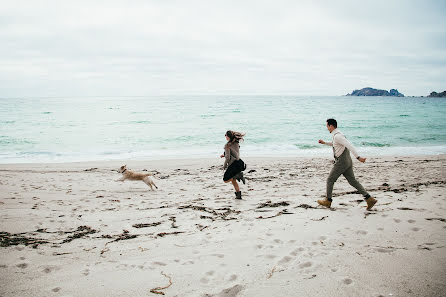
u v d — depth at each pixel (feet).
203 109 166.20
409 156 47.32
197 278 9.35
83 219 16.29
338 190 23.43
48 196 22.59
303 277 9.09
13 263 10.50
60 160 45.96
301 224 14.32
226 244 12.25
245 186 26.27
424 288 8.02
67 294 8.40
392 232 12.53
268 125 95.81
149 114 132.57
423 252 10.34
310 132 81.51
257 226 14.39
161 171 35.47
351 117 127.44
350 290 8.16
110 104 225.97
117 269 10.07
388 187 23.29
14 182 27.86
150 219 16.29
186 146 60.85
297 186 25.79
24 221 15.76
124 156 49.62
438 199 17.84
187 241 12.74
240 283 8.91
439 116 133.69
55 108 175.11
